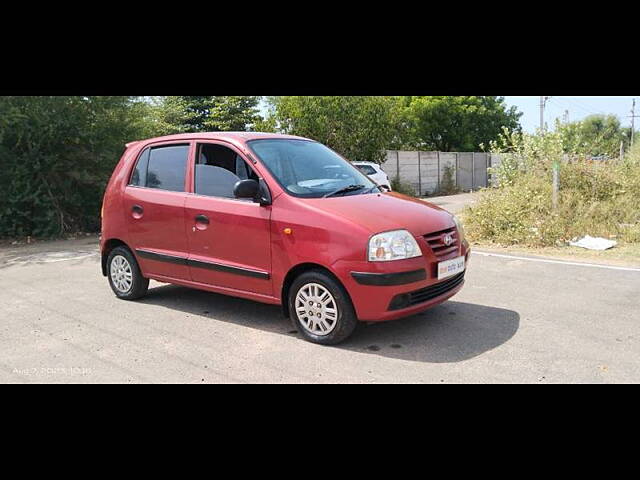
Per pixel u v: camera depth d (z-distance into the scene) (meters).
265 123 21.88
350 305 4.45
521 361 4.20
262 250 4.83
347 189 5.10
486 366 4.12
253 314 5.62
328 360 4.32
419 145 34.81
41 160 12.10
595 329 4.89
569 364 4.13
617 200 10.73
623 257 7.95
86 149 12.62
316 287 4.59
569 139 12.19
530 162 12.09
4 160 11.80
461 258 4.83
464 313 5.43
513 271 7.27
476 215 10.17
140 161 6.01
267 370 4.16
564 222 9.66
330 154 5.83
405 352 4.44
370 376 4.00
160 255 5.68
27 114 11.66
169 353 4.57
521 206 10.08
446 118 33.84
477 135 35.81
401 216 4.56
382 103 22.06
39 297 6.55
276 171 4.97
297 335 4.93
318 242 4.46
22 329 5.31
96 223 13.24
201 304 6.04
